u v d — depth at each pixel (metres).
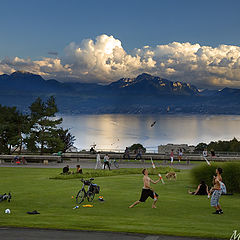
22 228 11.31
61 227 11.36
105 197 19.02
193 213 14.84
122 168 38.78
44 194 20.08
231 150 108.25
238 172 21.59
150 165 43.41
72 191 21.30
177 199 18.48
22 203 17.20
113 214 14.52
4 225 11.66
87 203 17.23
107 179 28.14
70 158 51.25
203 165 23.75
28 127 58.25
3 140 61.03
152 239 9.99
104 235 10.41
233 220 13.38
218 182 14.69
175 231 10.87
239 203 17.59
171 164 44.62
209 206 16.52
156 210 15.46
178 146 112.75
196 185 23.81
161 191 21.75
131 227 11.45
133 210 15.46
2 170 37.31
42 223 12.02
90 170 36.16
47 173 34.09
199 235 10.37
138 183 25.41
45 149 59.50
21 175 32.09
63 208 15.96
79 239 9.90
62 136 68.00
